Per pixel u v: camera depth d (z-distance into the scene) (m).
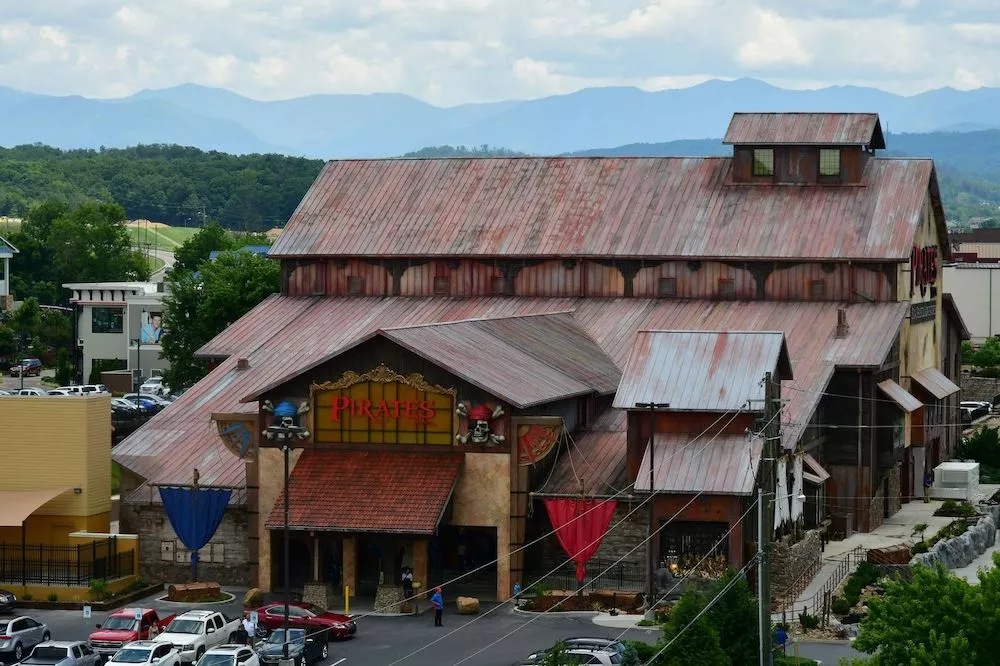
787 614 97.00
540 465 107.81
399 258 138.00
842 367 120.56
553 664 71.62
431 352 105.25
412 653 89.44
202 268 186.38
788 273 131.12
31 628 91.69
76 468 111.25
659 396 104.81
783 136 136.88
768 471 100.56
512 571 103.94
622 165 142.62
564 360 118.75
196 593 106.06
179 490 108.94
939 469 138.25
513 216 139.50
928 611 70.69
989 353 198.88
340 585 106.25
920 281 138.62
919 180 135.88
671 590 99.19
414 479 103.69
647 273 133.88
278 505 103.50
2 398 112.00
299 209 144.38
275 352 130.12
